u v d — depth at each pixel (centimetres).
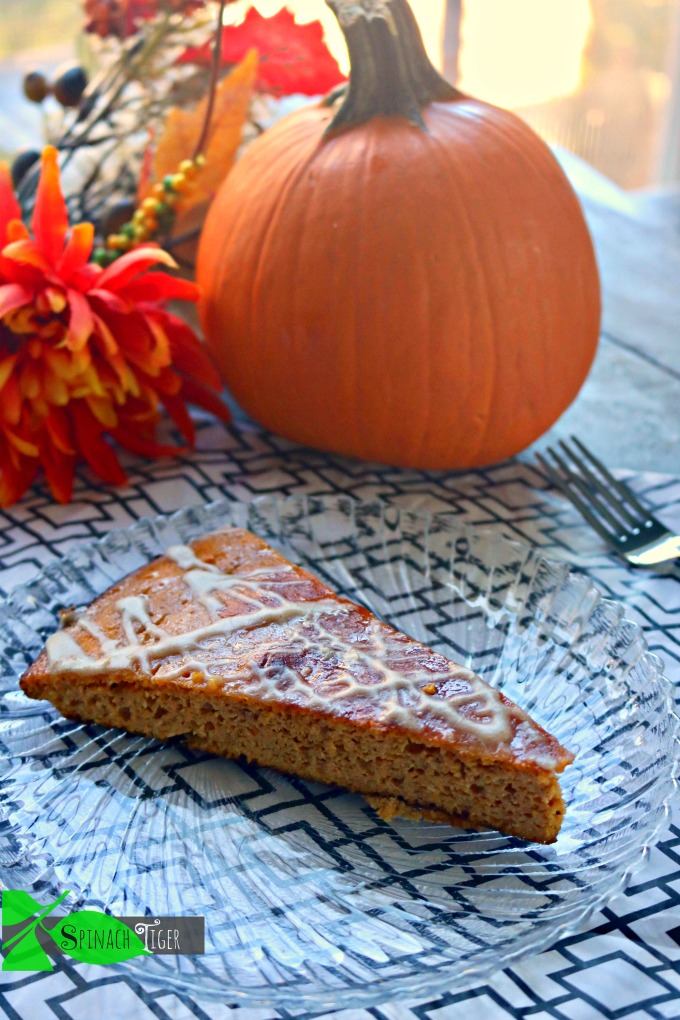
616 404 82
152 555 71
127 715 65
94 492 76
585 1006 57
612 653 66
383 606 69
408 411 73
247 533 70
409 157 72
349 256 72
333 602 67
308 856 61
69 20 105
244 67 78
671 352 86
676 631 68
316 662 64
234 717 64
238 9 79
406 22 73
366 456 76
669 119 151
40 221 72
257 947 58
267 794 63
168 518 72
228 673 64
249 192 74
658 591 70
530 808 61
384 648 65
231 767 64
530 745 61
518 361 73
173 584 68
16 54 105
